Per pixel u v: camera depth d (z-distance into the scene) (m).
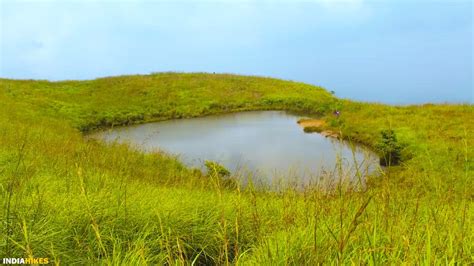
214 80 53.19
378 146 17.73
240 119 35.31
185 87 48.53
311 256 3.48
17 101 34.31
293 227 4.45
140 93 45.34
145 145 22.98
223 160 19.42
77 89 45.41
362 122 26.31
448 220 4.14
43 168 8.45
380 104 35.12
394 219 3.96
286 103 43.25
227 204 6.22
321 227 4.07
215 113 40.09
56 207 5.02
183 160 19.45
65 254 4.00
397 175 8.75
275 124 31.61
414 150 17.11
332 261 3.25
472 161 12.08
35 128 17.95
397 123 23.86
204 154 20.95
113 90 45.97
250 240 5.06
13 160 8.55
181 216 5.53
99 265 4.01
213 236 5.18
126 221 4.97
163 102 42.06
